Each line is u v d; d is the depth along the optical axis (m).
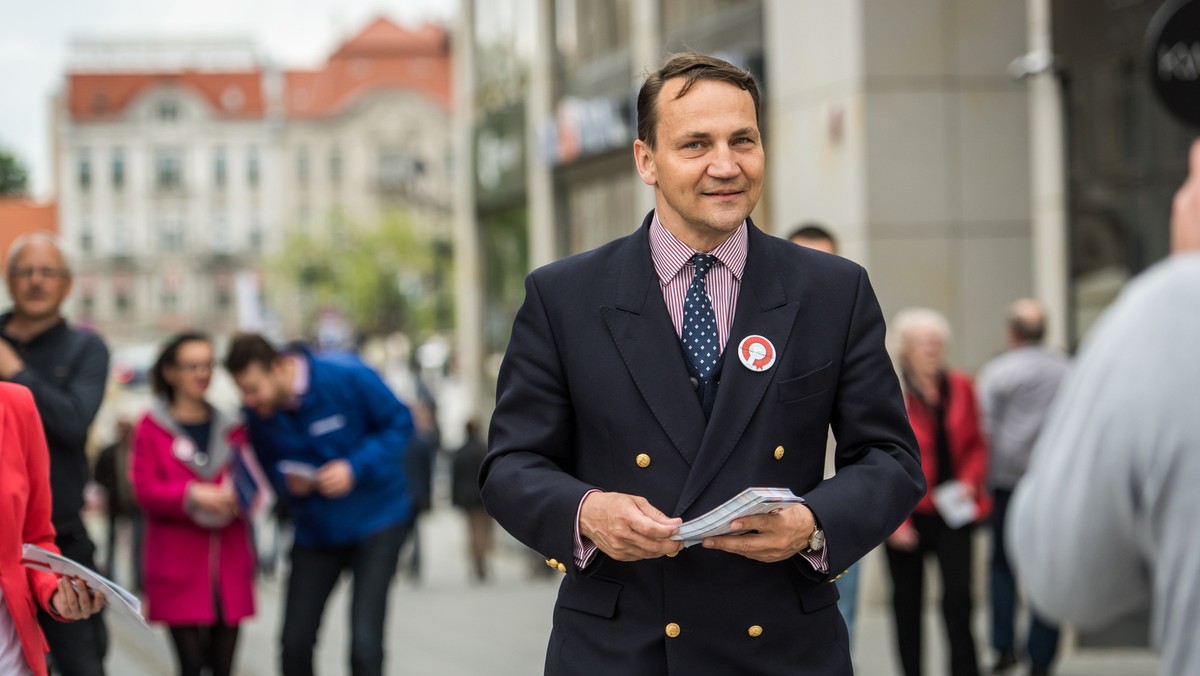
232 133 97.12
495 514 2.86
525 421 2.89
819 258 2.93
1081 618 1.98
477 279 19.67
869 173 10.23
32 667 3.73
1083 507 1.90
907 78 10.27
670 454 2.78
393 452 5.99
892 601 6.83
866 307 2.89
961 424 6.76
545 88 16.58
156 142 97.56
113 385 27.59
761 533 2.60
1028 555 2.00
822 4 10.66
